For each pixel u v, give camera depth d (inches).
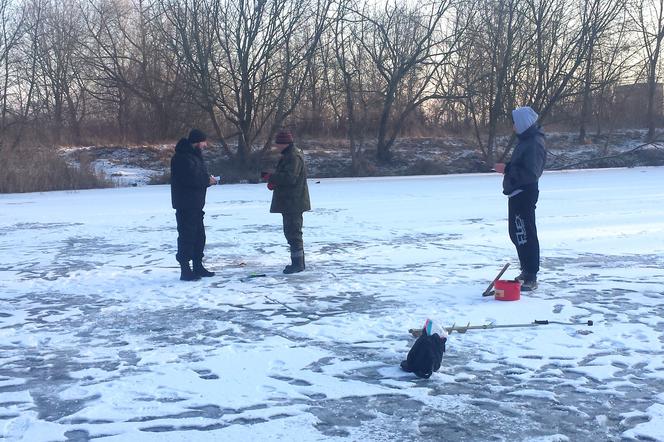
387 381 215.6
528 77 1553.9
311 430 181.0
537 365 227.6
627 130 1800.0
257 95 1471.5
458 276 372.8
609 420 186.1
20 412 194.9
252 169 1424.7
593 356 235.6
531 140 326.3
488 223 609.9
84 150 1523.1
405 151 1621.6
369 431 180.4
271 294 335.9
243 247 490.3
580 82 1571.1
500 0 1451.8
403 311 297.3
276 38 1403.8
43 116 1659.7
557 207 715.4
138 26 1637.6
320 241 513.7
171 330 275.6
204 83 1366.9
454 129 1776.6
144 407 196.9
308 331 269.4
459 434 178.4
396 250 466.0
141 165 1476.4
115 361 238.2
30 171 1189.7
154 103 1530.5
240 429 181.8
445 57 1475.1
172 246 502.0
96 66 1542.8
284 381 216.5
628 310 294.0
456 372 222.7
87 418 189.8
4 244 531.2
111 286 363.3
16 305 323.6
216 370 226.8
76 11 1707.7
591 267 395.2
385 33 1469.0
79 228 626.8
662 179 1122.0
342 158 1547.7
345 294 333.1
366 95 1604.3
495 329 268.2
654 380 213.9
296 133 1686.8
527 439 175.0
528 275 334.0
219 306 313.7
